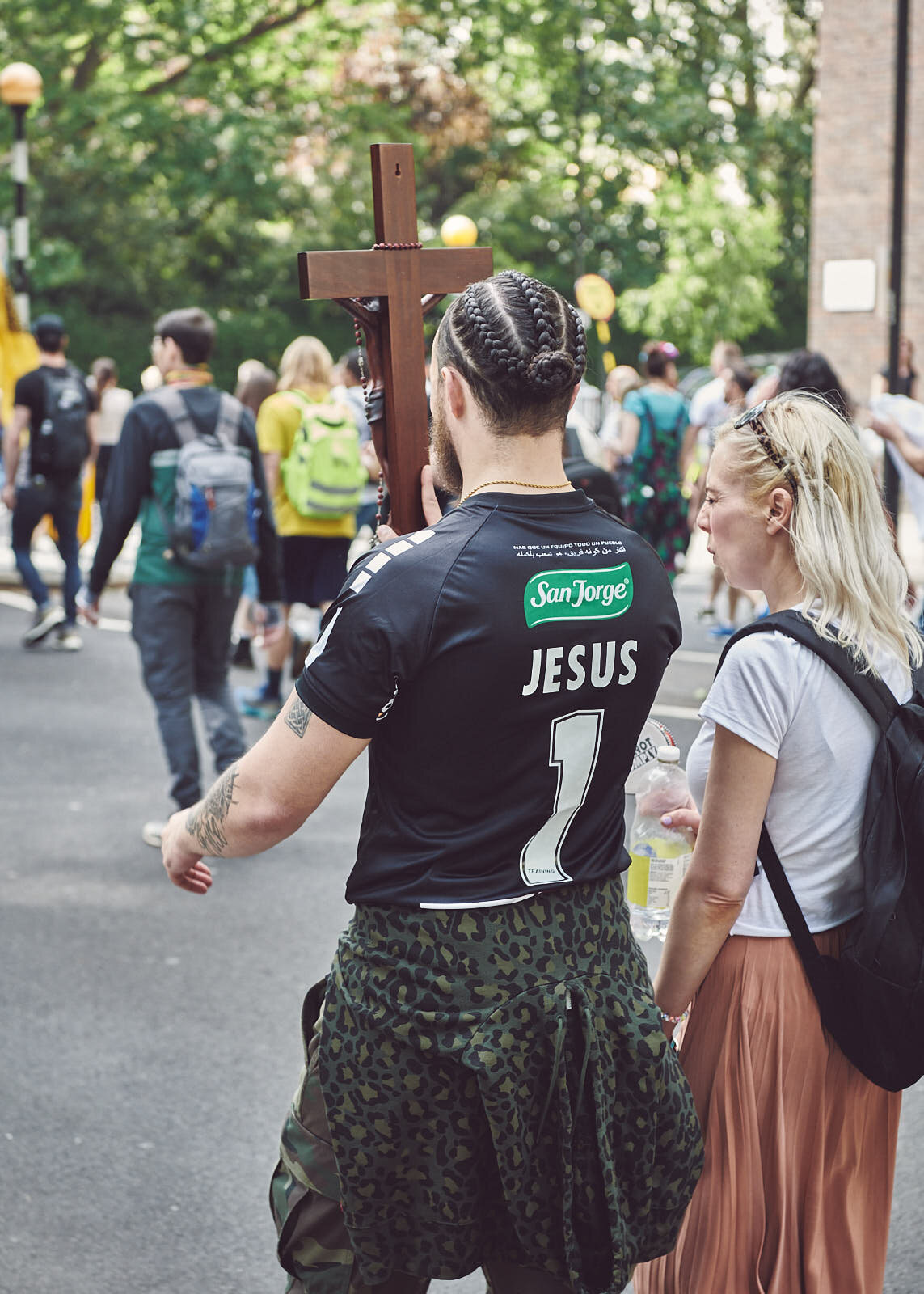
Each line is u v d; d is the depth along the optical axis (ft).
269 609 21.80
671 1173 6.82
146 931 17.20
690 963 7.50
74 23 86.02
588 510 6.77
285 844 20.62
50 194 106.73
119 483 19.39
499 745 6.39
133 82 93.91
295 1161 7.14
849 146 63.57
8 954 16.43
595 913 6.68
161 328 19.88
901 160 36.29
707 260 111.14
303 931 17.28
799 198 120.88
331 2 95.14
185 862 7.18
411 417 7.59
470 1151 6.44
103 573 19.66
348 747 6.40
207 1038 14.35
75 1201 11.49
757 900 7.60
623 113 96.53
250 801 6.57
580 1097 6.45
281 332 117.91
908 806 7.20
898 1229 11.27
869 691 7.29
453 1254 6.56
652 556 6.93
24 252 48.80
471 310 6.58
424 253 7.53
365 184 115.75
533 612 6.38
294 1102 7.27
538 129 103.04
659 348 33.76
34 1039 14.24
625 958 6.77
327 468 26.71
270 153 97.30
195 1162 12.08
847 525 7.41
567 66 95.86
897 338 36.83
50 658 34.01
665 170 102.17
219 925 17.42
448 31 95.04
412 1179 6.52
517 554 6.41
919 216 62.59
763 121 105.40
